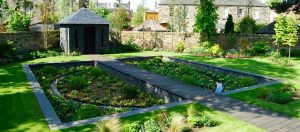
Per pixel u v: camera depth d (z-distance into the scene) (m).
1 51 23.25
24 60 24.86
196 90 14.44
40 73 20.48
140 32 36.12
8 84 15.65
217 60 26.12
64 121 10.88
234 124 9.74
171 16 49.44
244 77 17.81
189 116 9.88
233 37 32.88
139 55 29.47
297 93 14.11
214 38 33.56
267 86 15.46
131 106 13.74
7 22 35.34
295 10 28.19
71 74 21.05
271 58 26.08
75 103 13.01
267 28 33.78
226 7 50.75
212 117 10.34
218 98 12.93
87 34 31.34
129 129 8.74
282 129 9.40
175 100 13.79
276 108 11.59
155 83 15.99
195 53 30.62
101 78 19.75
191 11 49.81
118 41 35.88
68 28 29.16
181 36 34.84
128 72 19.36
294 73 19.70
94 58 26.61
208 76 20.67
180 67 22.56
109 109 12.73
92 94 15.68
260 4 51.81
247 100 12.66
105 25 31.30
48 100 12.41
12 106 11.59
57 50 29.94
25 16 33.12
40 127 9.23
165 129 9.09
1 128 9.20
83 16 30.45
